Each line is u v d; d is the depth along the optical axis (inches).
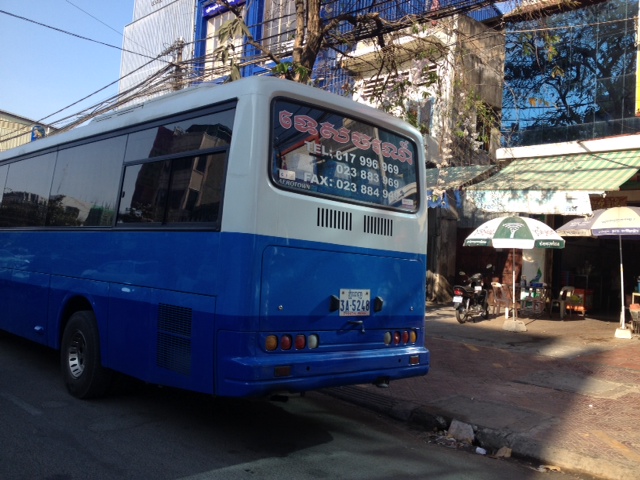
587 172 471.8
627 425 231.9
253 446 204.1
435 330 471.5
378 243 218.8
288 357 184.2
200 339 186.7
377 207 220.5
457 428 231.6
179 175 207.8
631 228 407.5
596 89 569.0
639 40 463.8
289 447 205.9
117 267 232.1
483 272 636.7
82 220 262.4
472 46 593.0
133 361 217.5
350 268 207.2
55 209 287.0
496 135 646.5
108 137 253.6
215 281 183.6
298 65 342.3
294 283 188.7
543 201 461.4
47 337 280.7
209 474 173.8
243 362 173.8
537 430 223.5
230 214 181.8
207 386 183.0
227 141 189.5
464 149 609.6
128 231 227.1
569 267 603.2
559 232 455.8
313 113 202.5
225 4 390.3
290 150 192.5
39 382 276.2
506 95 626.8
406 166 238.5
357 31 439.5
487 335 449.7
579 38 580.7
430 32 545.3
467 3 423.5
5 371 296.0
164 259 206.1
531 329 483.5
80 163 271.4
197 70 626.8
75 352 257.3
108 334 234.2
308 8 387.9
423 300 238.2
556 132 591.5
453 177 542.3
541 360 358.0
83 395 245.4
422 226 240.4
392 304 222.7
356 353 205.3
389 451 210.4
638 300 506.0
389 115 233.3
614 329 486.6
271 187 184.4
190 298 192.4
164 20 894.4
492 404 259.4
